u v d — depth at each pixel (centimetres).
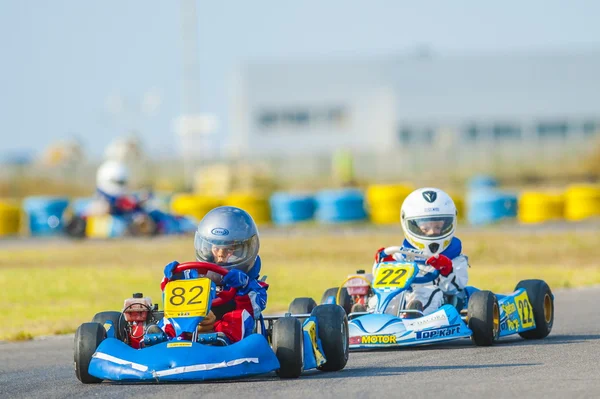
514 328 3884
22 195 18500
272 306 5350
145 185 17900
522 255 7938
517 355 3462
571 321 4619
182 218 10956
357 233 10256
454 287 3906
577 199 11631
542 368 3125
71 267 7762
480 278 6419
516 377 2942
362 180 19625
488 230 10194
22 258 8656
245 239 3172
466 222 11719
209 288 3031
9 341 4612
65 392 2927
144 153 19512
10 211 12281
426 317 3656
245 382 2945
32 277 7050
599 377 2895
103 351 2980
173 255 8594
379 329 3616
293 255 8219
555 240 8912
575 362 3247
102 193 10894
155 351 2908
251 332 3084
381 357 3553
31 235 12094
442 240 3972
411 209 4006
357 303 3903
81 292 6197
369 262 7669
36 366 3766
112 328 3145
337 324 3216
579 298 5525
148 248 9331
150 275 7012
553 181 19312
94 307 5550
